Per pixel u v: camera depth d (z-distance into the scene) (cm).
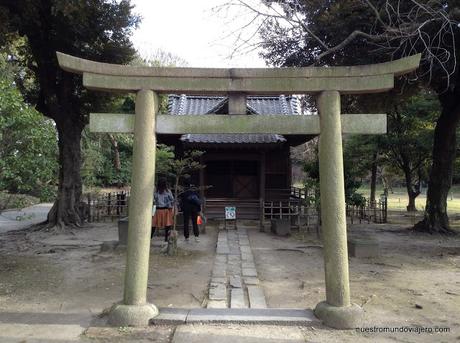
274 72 563
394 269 891
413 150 2142
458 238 1350
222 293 695
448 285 762
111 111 1700
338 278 548
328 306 549
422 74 1156
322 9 1066
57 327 539
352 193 1686
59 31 1360
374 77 559
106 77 563
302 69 561
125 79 566
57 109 1517
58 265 909
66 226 1476
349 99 1495
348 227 1614
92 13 1359
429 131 2019
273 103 1903
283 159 1808
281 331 523
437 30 972
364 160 2331
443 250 1130
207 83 565
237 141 1584
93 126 574
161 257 973
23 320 566
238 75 564
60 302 647
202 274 827
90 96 1590
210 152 1709
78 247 1134
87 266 898
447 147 1456
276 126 571
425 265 937
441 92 1382
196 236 1205
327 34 1099
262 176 1669
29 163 798
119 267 884
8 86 793
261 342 489
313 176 1509
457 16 927
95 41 1477
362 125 573
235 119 571
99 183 3278
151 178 563
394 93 1455
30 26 1336
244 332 518
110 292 704
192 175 1733
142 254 555
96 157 3020
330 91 564
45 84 1491
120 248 1070
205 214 1633
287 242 1218
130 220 557
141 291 555
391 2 961
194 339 495
